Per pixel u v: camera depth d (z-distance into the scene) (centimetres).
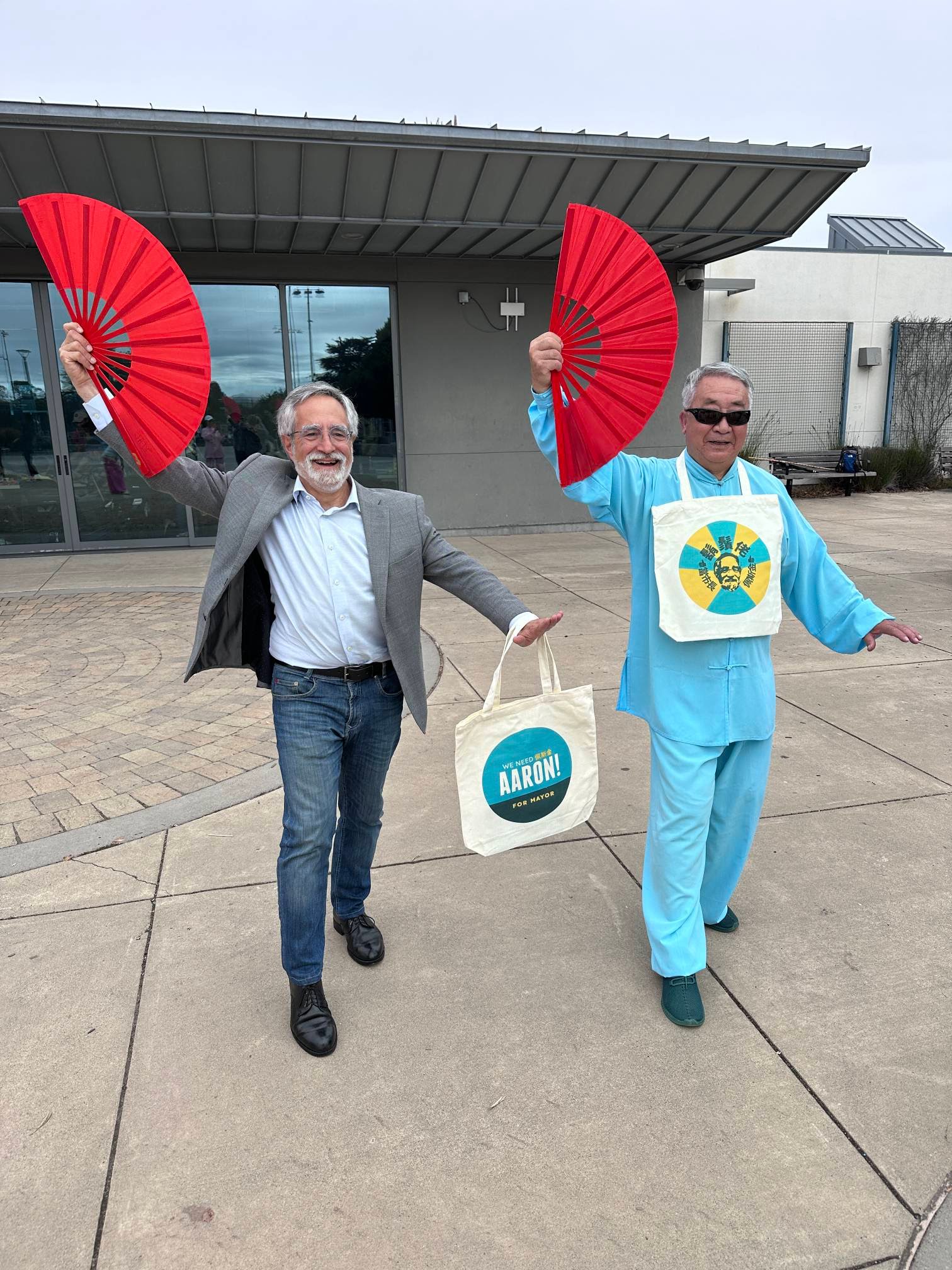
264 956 258
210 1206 177
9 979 247
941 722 449
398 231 878
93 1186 181
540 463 1095
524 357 1061
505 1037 226
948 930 271
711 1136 194
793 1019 232
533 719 222
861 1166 186
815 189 858
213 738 437
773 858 314
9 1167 186
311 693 218
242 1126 197
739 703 222
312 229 860
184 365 196
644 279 187
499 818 222
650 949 259
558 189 827
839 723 449
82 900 288
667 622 213
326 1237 171
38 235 181
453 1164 187
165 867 308
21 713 477
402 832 337
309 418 203
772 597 217
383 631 219
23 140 716
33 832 335
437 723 452
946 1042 223
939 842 325
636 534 227
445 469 1065
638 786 378
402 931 273
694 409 213
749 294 1725
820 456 1788
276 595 220
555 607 708
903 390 1833
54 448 966
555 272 1040
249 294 971
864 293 1780
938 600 718
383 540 216
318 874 218
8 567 916
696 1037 225
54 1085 209
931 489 1744
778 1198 179
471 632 639
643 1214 175
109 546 998
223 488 220
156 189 775
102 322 192
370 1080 211
